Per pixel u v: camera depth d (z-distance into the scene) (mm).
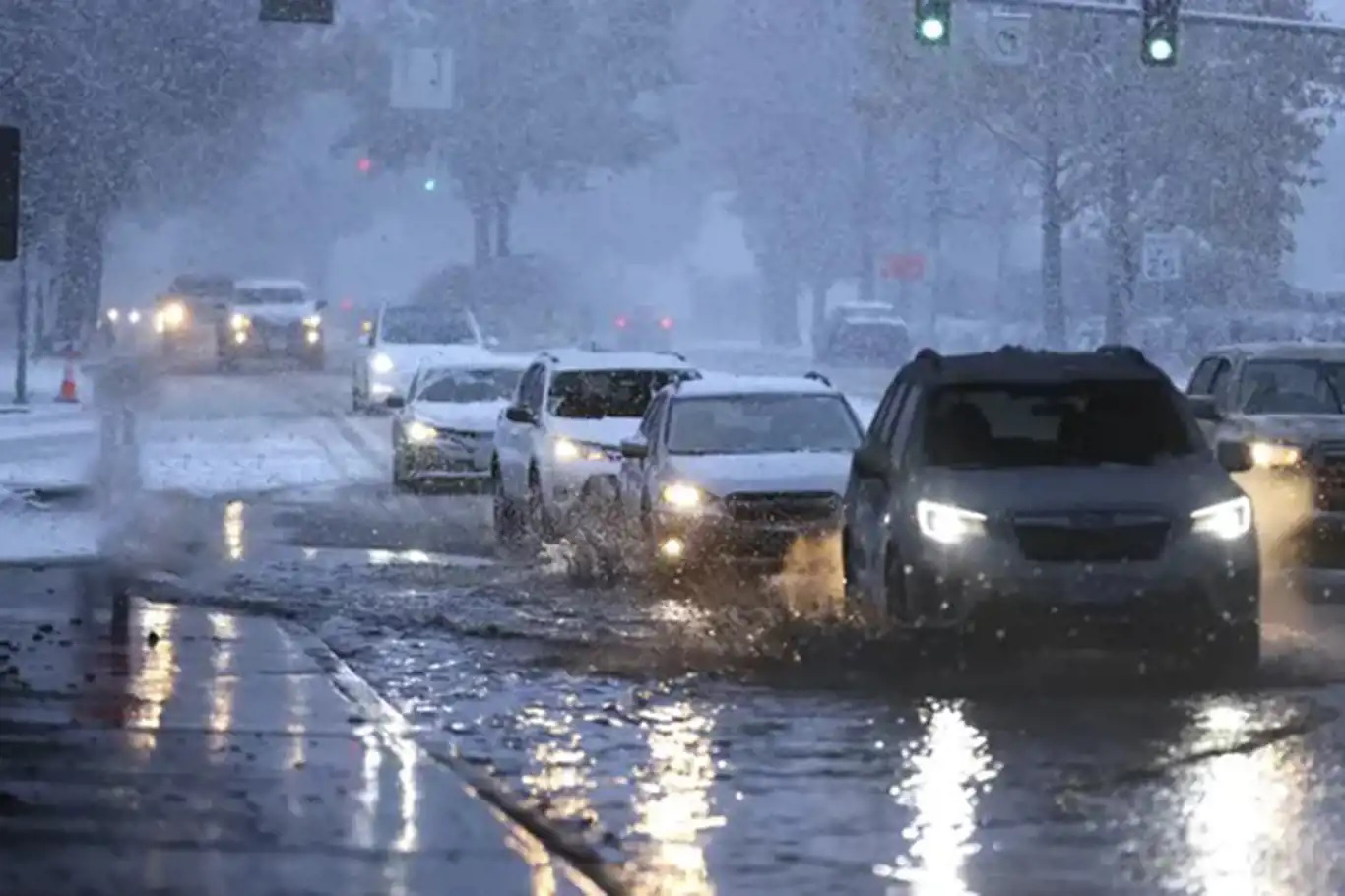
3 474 82625
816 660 38906
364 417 123062
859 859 24625
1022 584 36969
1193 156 162750
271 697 34875
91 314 194750
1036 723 33062
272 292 173375
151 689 35375
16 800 26859
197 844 24672
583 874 23688
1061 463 39500
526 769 29656
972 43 164125
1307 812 26797
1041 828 26109
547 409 64062
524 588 49781
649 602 47250
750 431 55062
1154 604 37062
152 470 87250
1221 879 23531
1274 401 56594
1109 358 41906
